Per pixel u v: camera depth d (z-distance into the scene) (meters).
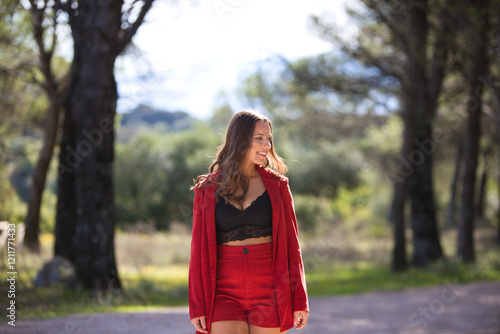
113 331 4.80
